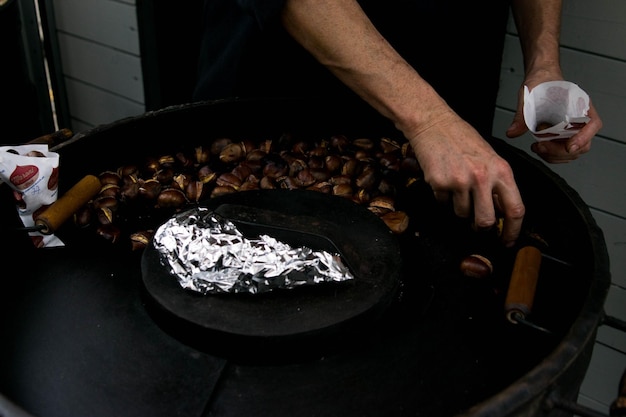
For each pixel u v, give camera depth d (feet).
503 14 4.67
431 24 4.34
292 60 4.42
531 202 3.82
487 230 3.47
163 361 2.90
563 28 4.65
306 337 2.83
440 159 3.18
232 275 2.89
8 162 3.20
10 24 5.02
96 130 3.92
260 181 3.90
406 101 3.24
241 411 2.74
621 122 4.61
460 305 3.22
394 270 3.08
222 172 4.06
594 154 4.80
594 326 2.79
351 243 3.15
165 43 6.25
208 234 2.99
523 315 3.00
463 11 4.46
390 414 2.75
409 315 3.14
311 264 2.91
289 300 2.94
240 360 2.88
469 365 2.94
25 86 5.36
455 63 4.67
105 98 7.21
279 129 4.41
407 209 3.78
